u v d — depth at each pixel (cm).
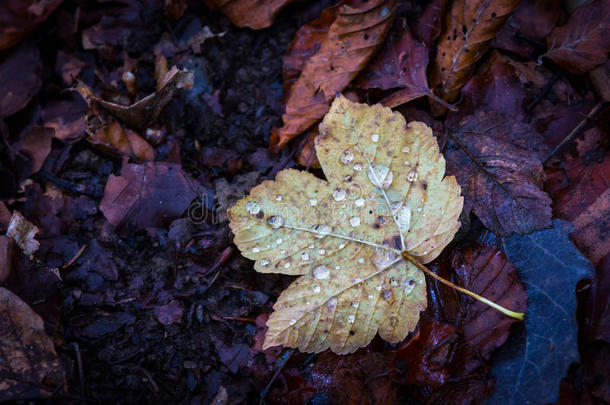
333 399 30
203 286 32
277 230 30
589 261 30
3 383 30
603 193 31
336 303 30
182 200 32
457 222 30
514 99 32
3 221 32
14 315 30
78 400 30
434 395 30
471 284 30
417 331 30
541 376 29
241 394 31
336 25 32
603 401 29
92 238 32
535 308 30
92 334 31
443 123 32
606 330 29
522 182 31
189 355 31
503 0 31
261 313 32
